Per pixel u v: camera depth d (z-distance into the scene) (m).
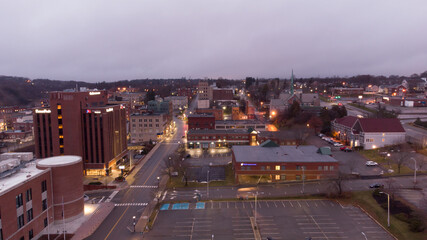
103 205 86.38
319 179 102.19
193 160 132.50
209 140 156.12
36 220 68.75
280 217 76.94
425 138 130.00
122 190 98.88
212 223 74.31
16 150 161.75
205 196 91.38
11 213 60.62
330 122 170.25
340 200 86.06
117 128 124.06
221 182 103.50
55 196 75.31
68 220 76.25
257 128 175.12
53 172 74.75
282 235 68.25
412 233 66.19
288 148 120.62
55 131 109.56
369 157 121.38
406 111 196.75
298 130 160.50
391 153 122.38
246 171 102.62
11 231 60.66
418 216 71.50
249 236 68.06
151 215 79.25
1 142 184.88
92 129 111.88
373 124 133.88
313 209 81.25
